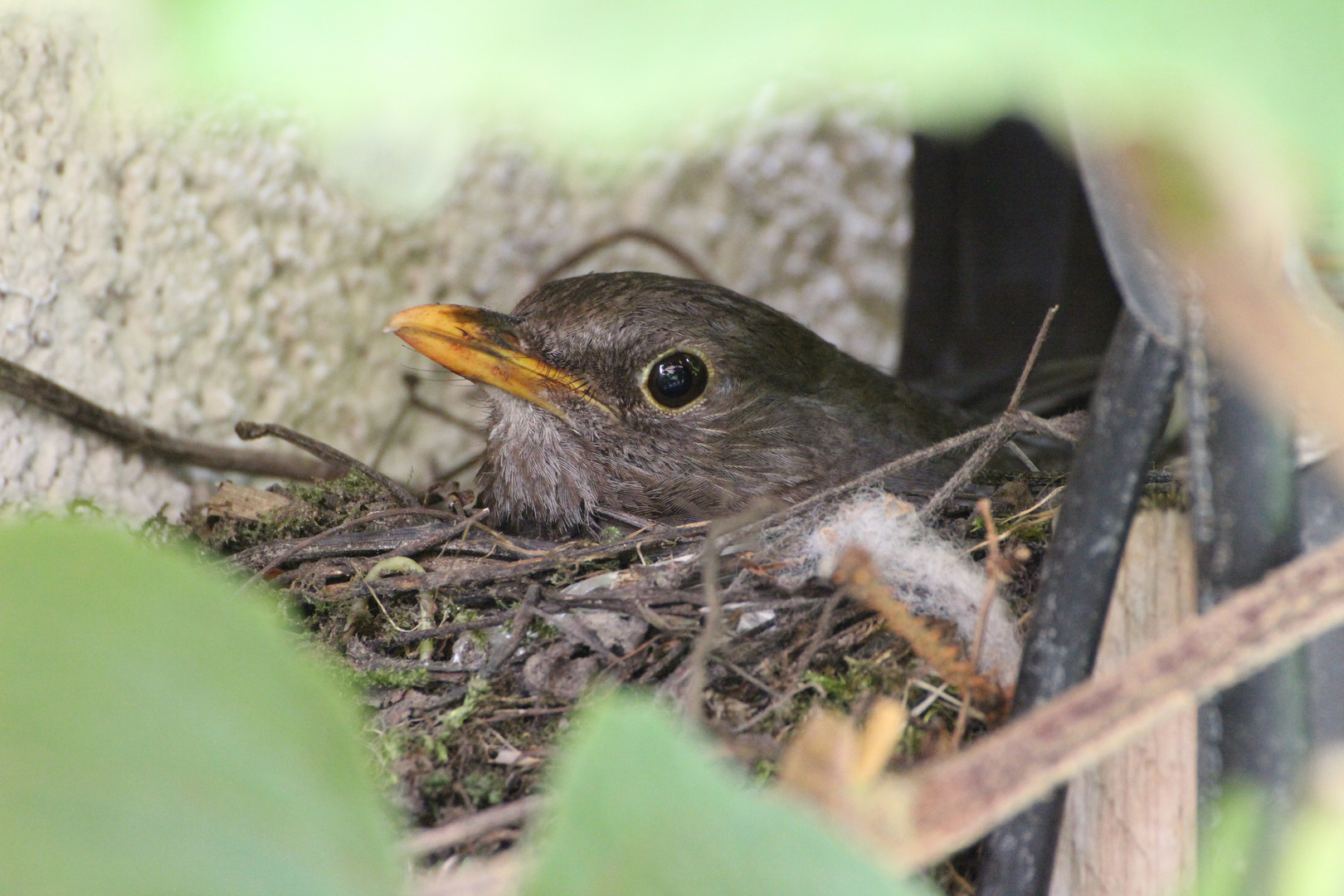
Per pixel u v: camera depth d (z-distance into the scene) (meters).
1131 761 0.50
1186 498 0.49
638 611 0.65
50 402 0.87
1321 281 0.26
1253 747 0.37
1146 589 0.50
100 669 0.21
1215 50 0.14
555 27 0.13
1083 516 0.42
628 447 0.94
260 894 0.22
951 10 0.14
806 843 0.21
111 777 0.21
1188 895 0.34
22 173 0.89
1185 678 0.29
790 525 0.71
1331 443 0.37
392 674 0.65
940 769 0.27
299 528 0.87
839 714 0.57
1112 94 0.15
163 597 0.21
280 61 0.13
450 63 0.13
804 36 0.13
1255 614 0.29
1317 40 0.14
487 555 0.76
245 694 0.22
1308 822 0.33
